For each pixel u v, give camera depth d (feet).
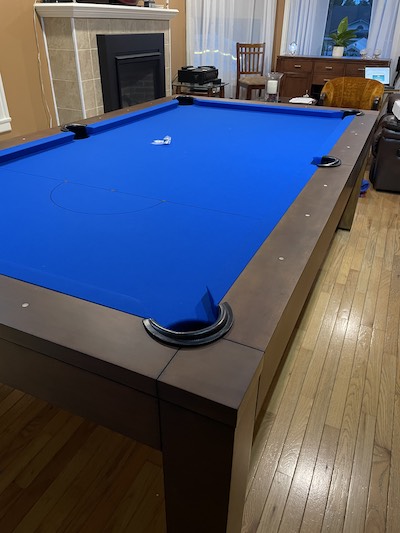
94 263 3.00
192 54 18.21
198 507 2.39
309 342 5.87
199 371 1.91
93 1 11.84
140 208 3.91
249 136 6.45
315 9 17.21
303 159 5.31
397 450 4.41
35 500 3.94
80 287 2.55
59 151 5.63
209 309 2.32
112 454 4.40
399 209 10.21
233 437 1.92
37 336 2.13
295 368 5.43
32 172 4.82
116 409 2.20
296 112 7.91
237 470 2.26
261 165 5.09
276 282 2.61
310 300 6.74
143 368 1.93
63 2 11.19
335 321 6.28
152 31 14.21
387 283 7.24
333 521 3.76
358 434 4.58
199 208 3.91
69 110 12.35
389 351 5.74
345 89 12.98
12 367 2.45
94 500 3.95
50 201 4.05
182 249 3.18
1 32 10.30
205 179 4.65
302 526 3.73
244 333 2.14
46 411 4.90
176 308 2.46
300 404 4.93
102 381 2.11
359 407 4.91
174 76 17.89
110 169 4.96
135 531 3.70
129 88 13.84
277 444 4.44
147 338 2.10
